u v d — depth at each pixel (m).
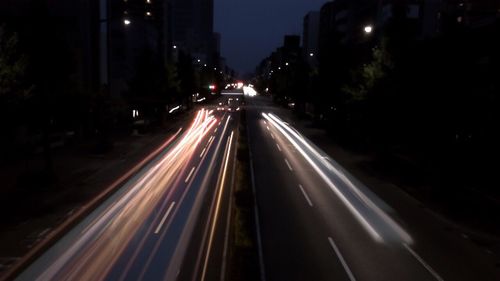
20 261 12.62
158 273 12.14
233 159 30.55
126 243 14.30
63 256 13.12
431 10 46.12
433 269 12.91
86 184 21.92
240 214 16.70
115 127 44.84
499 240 15.40
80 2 35.75
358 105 29.94
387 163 28.58
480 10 41.84
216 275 12.10
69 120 24.33
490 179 20.62
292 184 23.25
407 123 22.09
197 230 15.70
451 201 19.92
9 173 23.38
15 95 18.92
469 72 18.92
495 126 18.09
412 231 16.16
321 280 12.05
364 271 12.69
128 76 56.97
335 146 37.38
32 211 17.31
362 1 59.28
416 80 20.47
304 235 15.54
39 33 20.75
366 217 17.75
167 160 29.66
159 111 51.56
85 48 36.62
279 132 47.28
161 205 18.75
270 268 12.72
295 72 71.50
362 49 47.31
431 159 23.94
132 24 57.59
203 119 61.66
